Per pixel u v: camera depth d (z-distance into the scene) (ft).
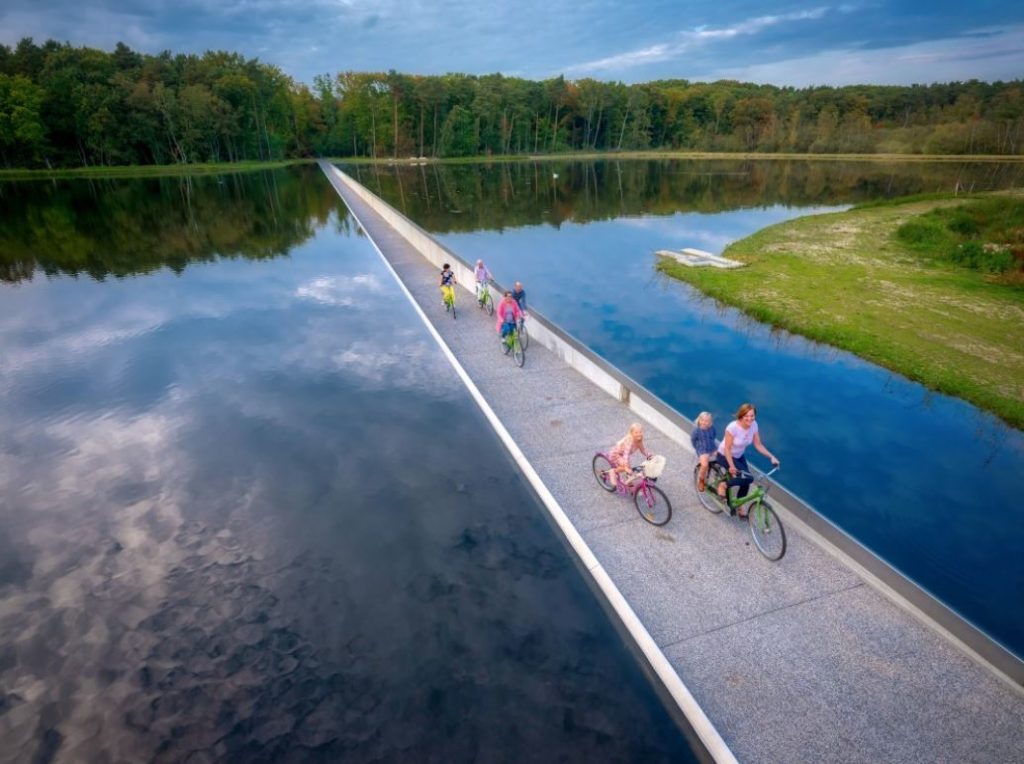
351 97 406.82
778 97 497.05
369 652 23.04
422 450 37.22
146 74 319.88
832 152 427.33
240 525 30.89
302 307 70.13
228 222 142.31
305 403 44.62
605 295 88.84
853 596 23.84
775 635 22.18
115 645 23.80
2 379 50.85
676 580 24.97
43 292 80.94
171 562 28.37
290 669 22.43
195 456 37.78
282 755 19.38
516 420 39.09
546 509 30.83
